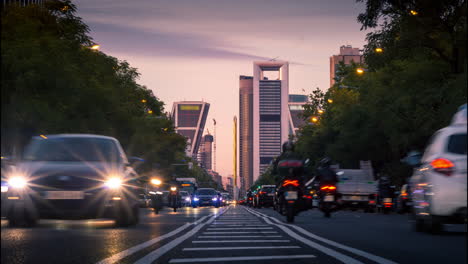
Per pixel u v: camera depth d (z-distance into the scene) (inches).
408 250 315.9
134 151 1932.8
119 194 494.9
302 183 649.6
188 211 1323.8
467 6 1112.2
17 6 1161.4
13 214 480.7
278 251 314.5
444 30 1207.6
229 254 301.0
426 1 1160.2
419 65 1264.8
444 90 1159.0
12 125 957.8
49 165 496.1
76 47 1209.4
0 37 1020.5
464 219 403.5
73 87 1055.6
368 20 1234.0
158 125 2448.3
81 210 478.9
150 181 1060.5
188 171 3912.4
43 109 975.6
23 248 313.4
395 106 1320.1
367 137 1628.9
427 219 429.7
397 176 1601.9
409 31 1208.2
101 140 551.8
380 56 1256.2
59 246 325.7
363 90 1659.7
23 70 968.9
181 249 325.1
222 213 1090.7
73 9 1225.4
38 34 1074.7
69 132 1158.3
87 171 491.2
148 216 880.3
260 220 710.5
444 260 269.6
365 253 299.9
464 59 1165.1
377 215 969.5
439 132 437.7
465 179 398.3
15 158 507.2
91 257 276.4
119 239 379.6
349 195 1224.8
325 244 356.2
